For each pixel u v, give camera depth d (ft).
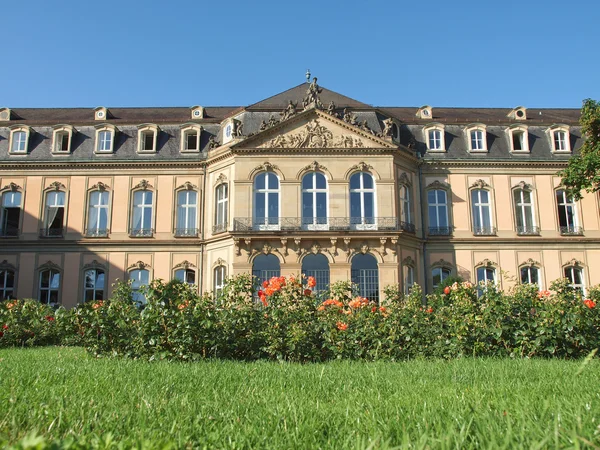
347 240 93.50
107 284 105.19
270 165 99.04
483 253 106.42
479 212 108.99
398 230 93.81
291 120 99.96
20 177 109.70
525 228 108.27
